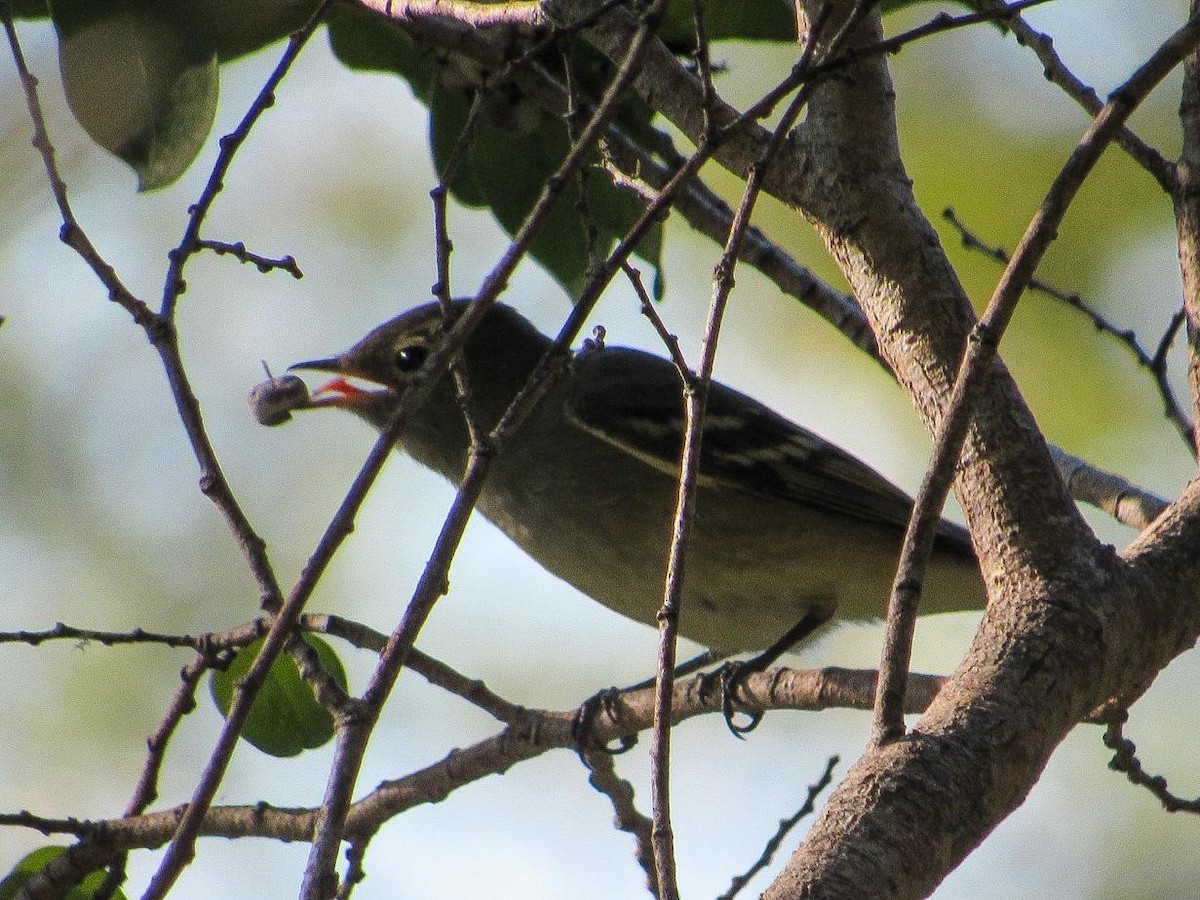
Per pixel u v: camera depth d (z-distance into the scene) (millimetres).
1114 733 7801
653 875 9297
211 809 8742
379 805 9070
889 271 7355
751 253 10352
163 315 7188
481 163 10875
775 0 10227
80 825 8320
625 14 7832
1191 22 5773
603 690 9992
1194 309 7840
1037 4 6445
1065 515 6555
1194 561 6590
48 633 7961
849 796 5488
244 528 7148
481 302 5891
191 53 9008
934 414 7059
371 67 11172
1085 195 13961
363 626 8766
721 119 7676
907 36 6457
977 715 5789
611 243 10859
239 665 8703
